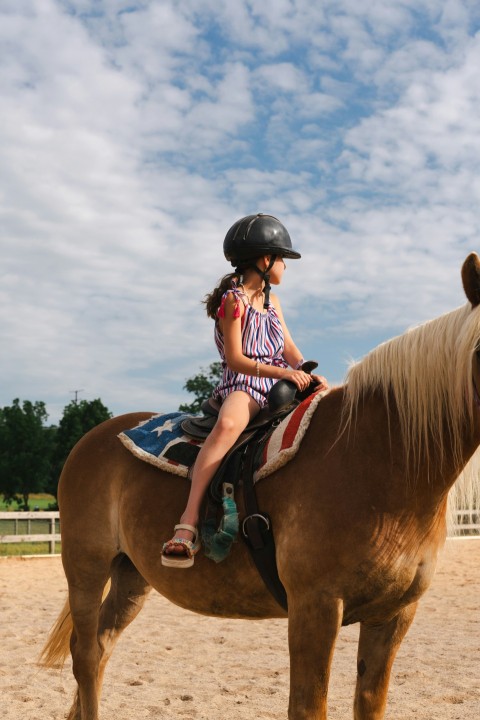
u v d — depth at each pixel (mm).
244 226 3311
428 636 7117
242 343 3244
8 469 52281
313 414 2986
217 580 3025
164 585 3227
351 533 2623
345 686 5207
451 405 2658
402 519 2670
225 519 2871
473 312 2596
